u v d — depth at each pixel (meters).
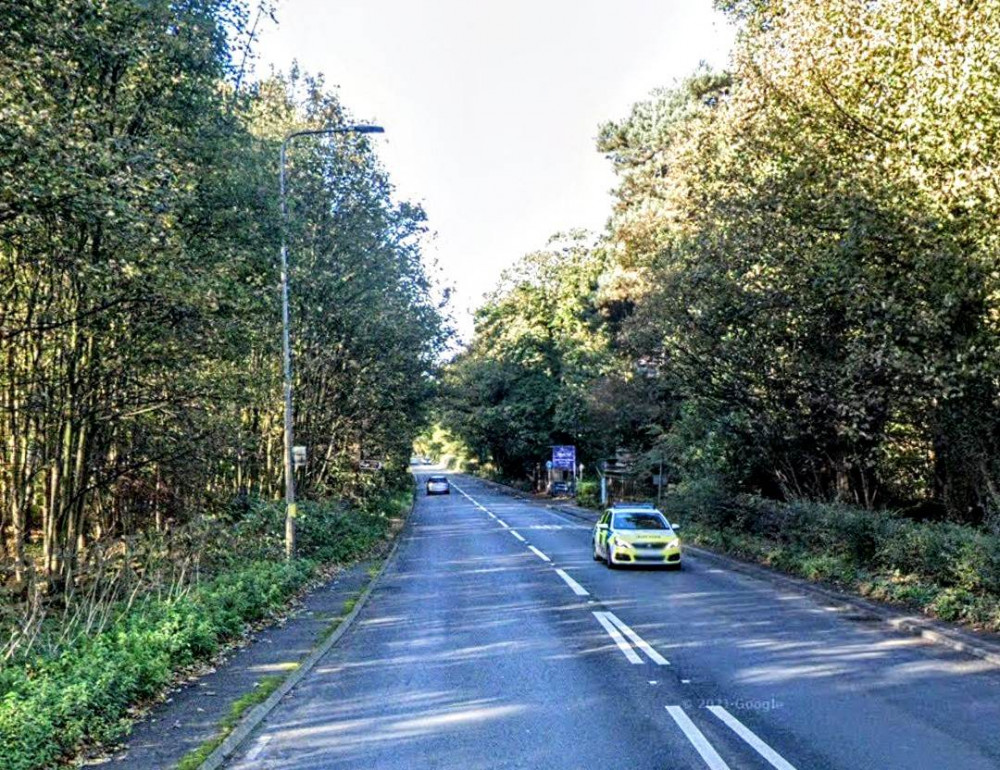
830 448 19.55
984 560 11.73
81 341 13.86
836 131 15.64
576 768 6.23
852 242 13.80
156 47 12.51
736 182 18.72
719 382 20.44
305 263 21.52
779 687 8.66
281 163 17.58
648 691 8.54
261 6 14.76
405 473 58.72
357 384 27.19
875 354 14.19
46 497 15.91
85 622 10.95
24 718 6.39
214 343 14.75
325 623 12.96
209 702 8.20
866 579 15.20
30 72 9.26
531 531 33.41
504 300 71.50
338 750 6.85
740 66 17.34
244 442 18.20
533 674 9.41
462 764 6.39
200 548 15.95
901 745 6.67
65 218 10.21
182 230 13.31
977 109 12.16
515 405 66.12
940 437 15.84
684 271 20.03
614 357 41.12
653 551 19.89
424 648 11.13
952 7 12.46
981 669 9.45
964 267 12.93
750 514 22.73
